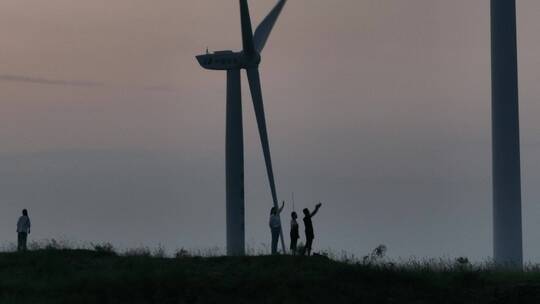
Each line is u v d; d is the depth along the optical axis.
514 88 160.50
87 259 132.75
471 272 124.50
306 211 138.62
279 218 142.62
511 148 160.12
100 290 115.62
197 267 125.69
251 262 127.81
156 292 115.00
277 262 127.31
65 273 124.62
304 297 115.88
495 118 161.12
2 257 134.00
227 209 173.50
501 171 160.12
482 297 119.31
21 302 111.12
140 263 127.00
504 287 120.44
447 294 119.38
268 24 177.38
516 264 142.62
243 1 165.75
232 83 173.50
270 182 171.38
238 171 173.50
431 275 124.12
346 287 118.56
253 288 116.81
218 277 119.69
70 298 113.12
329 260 129.75
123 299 114.25
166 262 129.38
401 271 124.25
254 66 172.62
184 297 114.88
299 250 138.12
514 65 160.75
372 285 120.44
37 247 142.38
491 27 162.00
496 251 160.50
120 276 118.31
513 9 160.88
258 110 172.62
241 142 174.25
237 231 172.88
